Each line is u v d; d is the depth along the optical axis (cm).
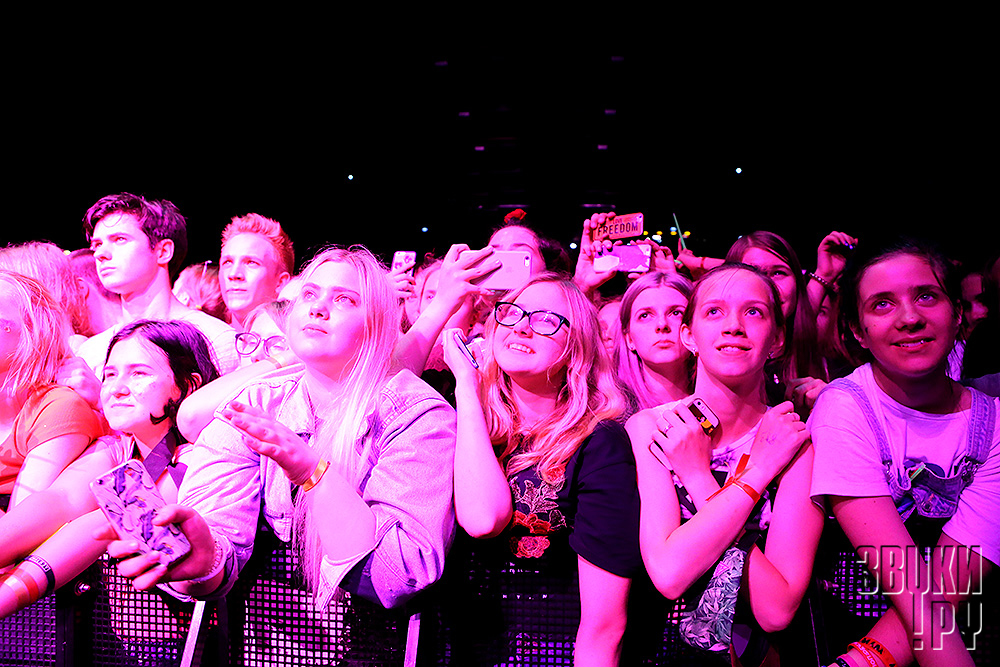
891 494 139
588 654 136
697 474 138
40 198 548
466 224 671
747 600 139
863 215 580
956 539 137
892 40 535
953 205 548
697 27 586
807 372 226
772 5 556
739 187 621
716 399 148
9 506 169
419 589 132
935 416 139
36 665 159
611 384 153
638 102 630
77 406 173
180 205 599
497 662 144
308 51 596
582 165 658
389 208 662
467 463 138
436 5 599
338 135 634
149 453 164
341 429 141
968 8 506
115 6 524
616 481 139
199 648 143
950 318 136
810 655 142
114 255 254
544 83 636
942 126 545
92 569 159
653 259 263
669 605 142
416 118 644
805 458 141
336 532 130
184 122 587
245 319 298
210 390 160
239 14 559
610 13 598
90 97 548
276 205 634
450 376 197
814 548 138
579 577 139
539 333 146
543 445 145
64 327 187
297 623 149
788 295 224
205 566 131
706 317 145
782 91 587
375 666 145
